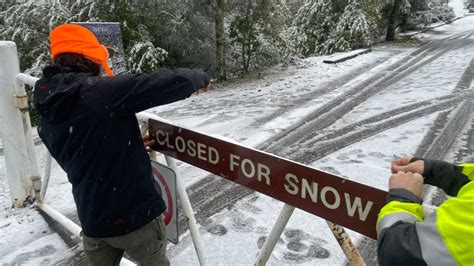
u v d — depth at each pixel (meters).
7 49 3.38
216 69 10.84
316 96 8.19
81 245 3.15
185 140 1.93
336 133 5.77
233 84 10.05
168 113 7.36
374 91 8.31
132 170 1.58
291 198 1.51
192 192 4.04
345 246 1.39
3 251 3.09
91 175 1.56
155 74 1.43
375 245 3.00
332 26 15.62
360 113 6.72
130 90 1.42
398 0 16.66
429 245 0.83
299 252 2.92
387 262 0.89
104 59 1.64
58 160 1.66
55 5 9.27
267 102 7.90
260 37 11.09
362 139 5.43
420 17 19.98
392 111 6.68
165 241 1.83
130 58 9.31
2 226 3.46
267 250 1.65
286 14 11.98
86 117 1.47
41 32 9.85
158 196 1.72
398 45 15.79
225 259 2.87
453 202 0.85
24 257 3.01
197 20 10.70
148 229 1.70
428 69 10.30
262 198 3.82
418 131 5.57
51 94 1.47
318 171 1.38
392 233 0.91
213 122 6.60
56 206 3.85
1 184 4.48
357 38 14.78
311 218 3.37
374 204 1.24
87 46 1.56
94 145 1.51
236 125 6.39
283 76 10.56
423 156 4.70
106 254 1.78
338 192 1.34
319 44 15.95
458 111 6.38
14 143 3.61
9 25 9.77
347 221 1.34
